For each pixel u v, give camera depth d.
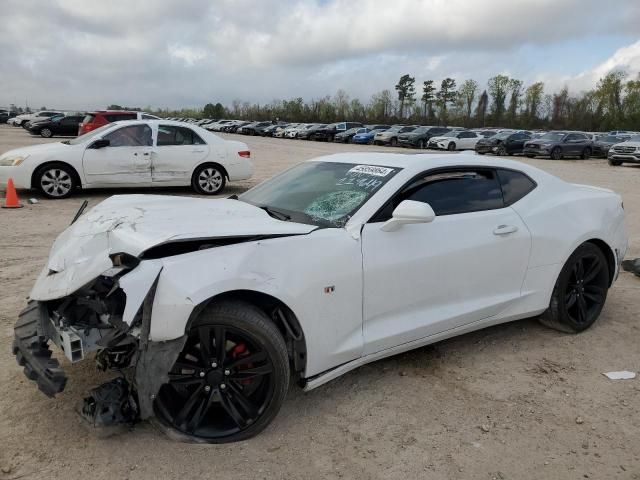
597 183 16.17
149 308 2.54
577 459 2.77
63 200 9.96
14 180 9.72
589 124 68.00
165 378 2.58
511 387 3.49
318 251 2.97
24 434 2.82
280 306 2.89
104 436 2.79
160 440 2.80
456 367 3.75
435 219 3.52
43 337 2.78
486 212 3.79
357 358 3.22
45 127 31.30
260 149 29.19
